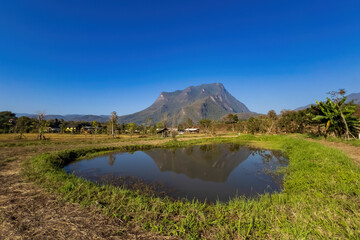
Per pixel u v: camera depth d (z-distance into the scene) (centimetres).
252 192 812
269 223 396
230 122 8369
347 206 428
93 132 6694
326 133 2106
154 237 358
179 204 550
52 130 7675
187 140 3200
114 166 1384
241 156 1700
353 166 773
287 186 759
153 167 1345
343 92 1912
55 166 1109
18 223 408
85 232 372
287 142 2028
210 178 1045
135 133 7331
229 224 396
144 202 547
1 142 2694
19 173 875
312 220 382
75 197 562
